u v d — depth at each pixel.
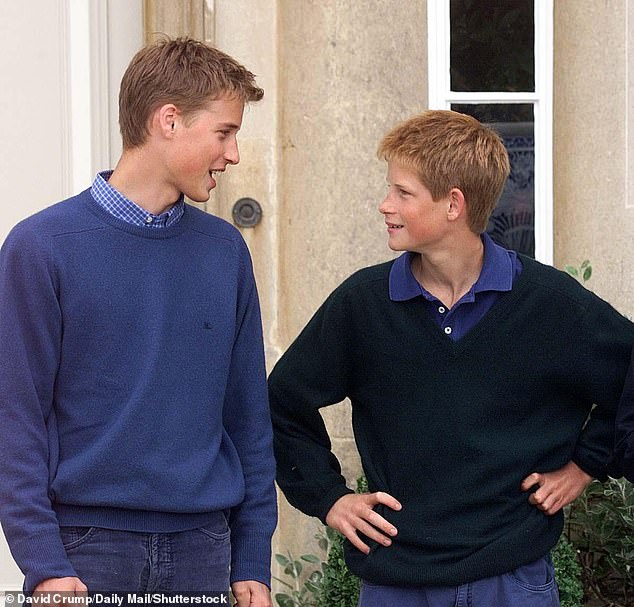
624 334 9.90
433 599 9.57
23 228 8.71
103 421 8.70
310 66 15.28
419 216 9.58
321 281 15.39
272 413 10.62
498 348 9.65
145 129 9.02
